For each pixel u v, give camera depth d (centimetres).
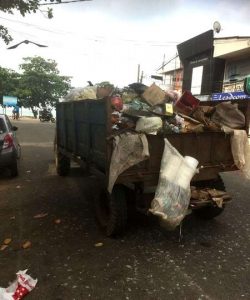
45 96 5247
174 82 3106
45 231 525
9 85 5062
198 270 407
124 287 368
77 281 380
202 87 2458
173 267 413
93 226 545
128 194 492
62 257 438
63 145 797
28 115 5750
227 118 533
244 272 404
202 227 546
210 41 2317
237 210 635
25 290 356
